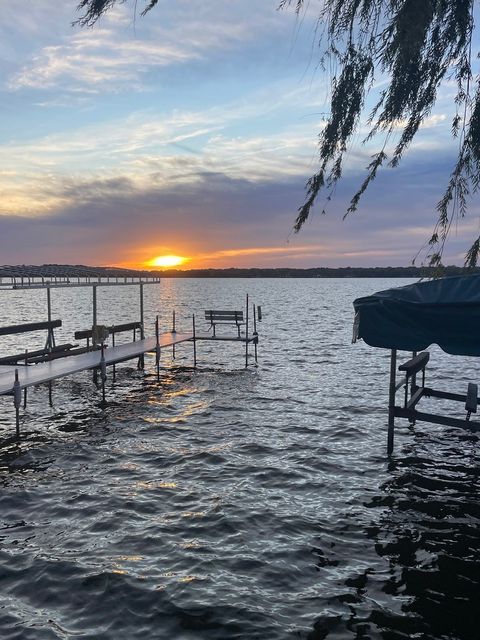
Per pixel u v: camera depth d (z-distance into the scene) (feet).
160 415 50.34
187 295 437.58
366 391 61.16
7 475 34.32
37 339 116.47
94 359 58.80
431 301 32.76
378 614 19.71
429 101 19.02
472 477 33.86
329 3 17.39
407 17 15.80
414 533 26.32
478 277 34.73
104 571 22.50
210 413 51.03
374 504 29.78
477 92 18.69
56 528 26.71
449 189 19.22
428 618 19.51
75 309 250.78
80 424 47.09
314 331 136.98
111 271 86.63
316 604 20.29
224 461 36.96
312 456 37.88
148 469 35.42
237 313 80.69
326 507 29.35
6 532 26.30
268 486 32.37
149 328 145.07
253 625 18.89
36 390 61.62
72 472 34.88
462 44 18.25
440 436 42.63
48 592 20.98
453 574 22.58
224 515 28.09
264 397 58.13
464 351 31.17
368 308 33.42
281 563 23.30
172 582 21.70
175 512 28.55
